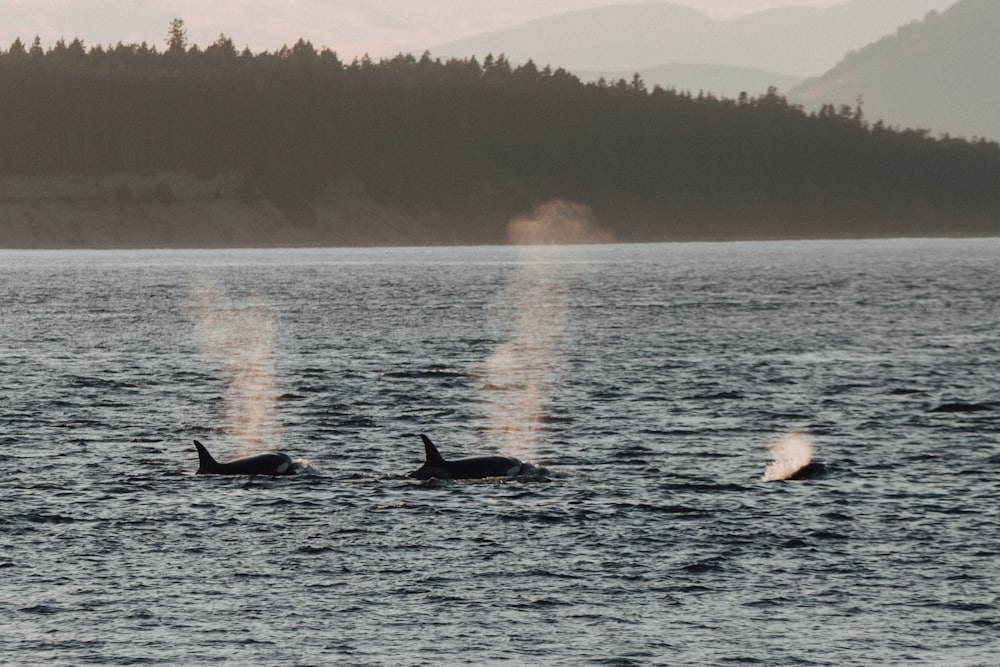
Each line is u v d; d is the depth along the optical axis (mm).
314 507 95562
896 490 101875
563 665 64562
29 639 67625
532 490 101750
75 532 88062
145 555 82500
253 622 70250
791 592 75250
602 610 72250
